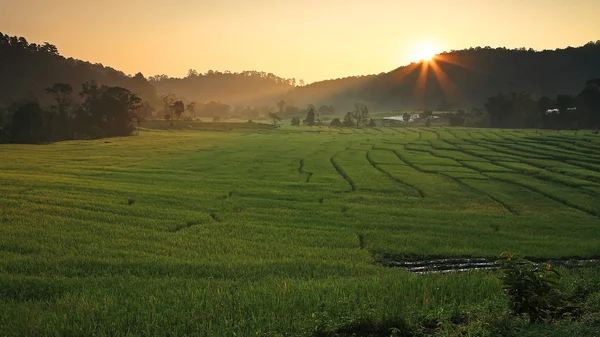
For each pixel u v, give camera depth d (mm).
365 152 86250
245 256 23156
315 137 125625
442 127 161375
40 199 34250
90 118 123062
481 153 80188
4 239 23938
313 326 10938
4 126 102375
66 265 19938
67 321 11688
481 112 178125
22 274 18156
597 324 10602
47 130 106125
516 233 30203
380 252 25266
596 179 52938
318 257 23484
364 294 14172
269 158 74625
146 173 53750
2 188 37812
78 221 28562
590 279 15703
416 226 30906
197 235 26969
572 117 141375
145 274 19188
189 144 99062
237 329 10867
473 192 46969
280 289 14805
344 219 32656
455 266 23297
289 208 36281
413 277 17000
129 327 11125
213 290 15195
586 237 30031
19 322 11805
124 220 29766
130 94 131500
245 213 33594
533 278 11336
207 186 45375
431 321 11797
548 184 50656
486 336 10094
